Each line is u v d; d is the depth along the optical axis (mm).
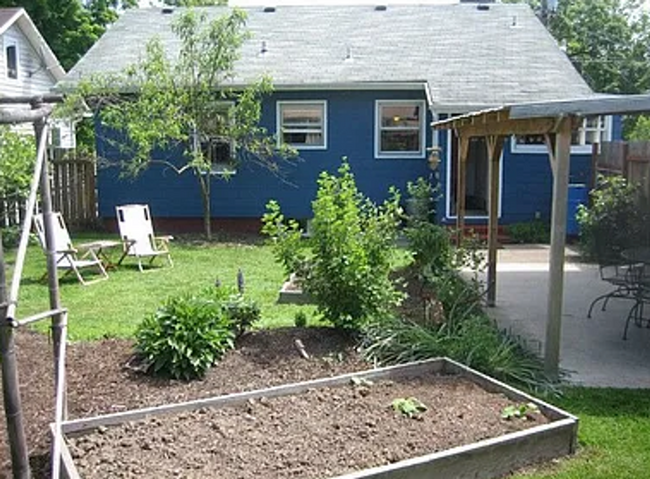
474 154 15484
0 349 2664
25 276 8711
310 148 13273
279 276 8742
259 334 5488
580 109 4508
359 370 4754
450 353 4848
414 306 6562
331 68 13414
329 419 3771
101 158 13125
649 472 3373
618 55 29297
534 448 3488
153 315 4996
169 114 11555
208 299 5234
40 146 3137
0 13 17406
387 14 16125
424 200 10195
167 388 4422
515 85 12570
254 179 13383
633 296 6301
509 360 4793
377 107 13094
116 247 11367
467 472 3297
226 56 12055
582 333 5922
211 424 3705
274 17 16031
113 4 28500
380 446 3430
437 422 3721
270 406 3967
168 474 3143
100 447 3432
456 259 7484
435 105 11688
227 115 12258
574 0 29516
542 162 12680
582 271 9125
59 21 24234
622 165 10492
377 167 13242
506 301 7195
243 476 3123
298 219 13422
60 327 3377
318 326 5723
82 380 4562
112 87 12273
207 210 12656
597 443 3703
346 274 5262
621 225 9453
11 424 2742
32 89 18828
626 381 4684
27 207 2850
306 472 3162
